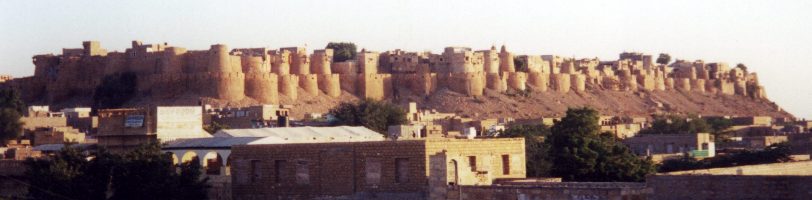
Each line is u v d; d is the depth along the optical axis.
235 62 182.88
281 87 185.88
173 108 77.44
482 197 50.72
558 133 80.94
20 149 85.31
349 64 199.38
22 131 112.56
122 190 67.44
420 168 59.06
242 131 80.44
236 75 179.38
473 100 199.50
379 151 60.72
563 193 46.75
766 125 172.75
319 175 63.25
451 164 54.56
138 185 66.81
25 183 70.50
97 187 67.75
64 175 67.75
